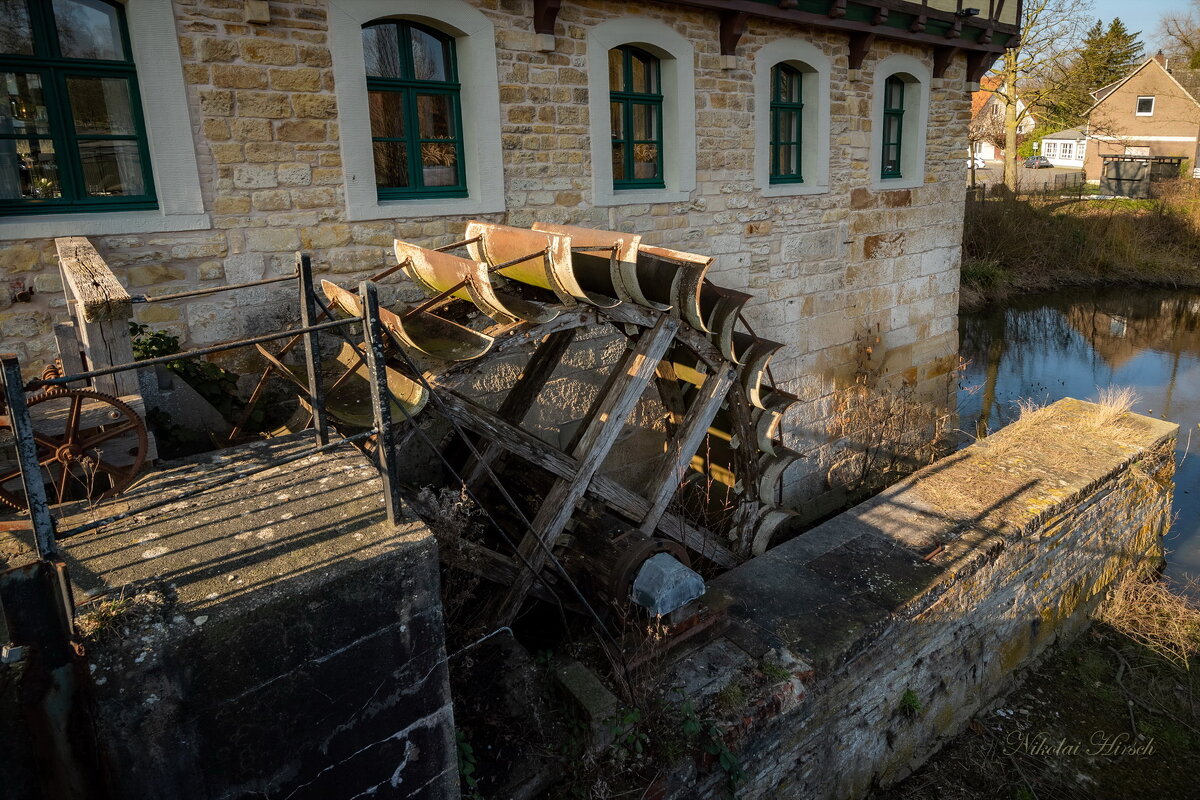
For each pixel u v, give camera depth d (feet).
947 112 30.50
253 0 14.66
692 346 17.67
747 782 14.05
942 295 32.65
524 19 18.11
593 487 16.78
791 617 16.19
